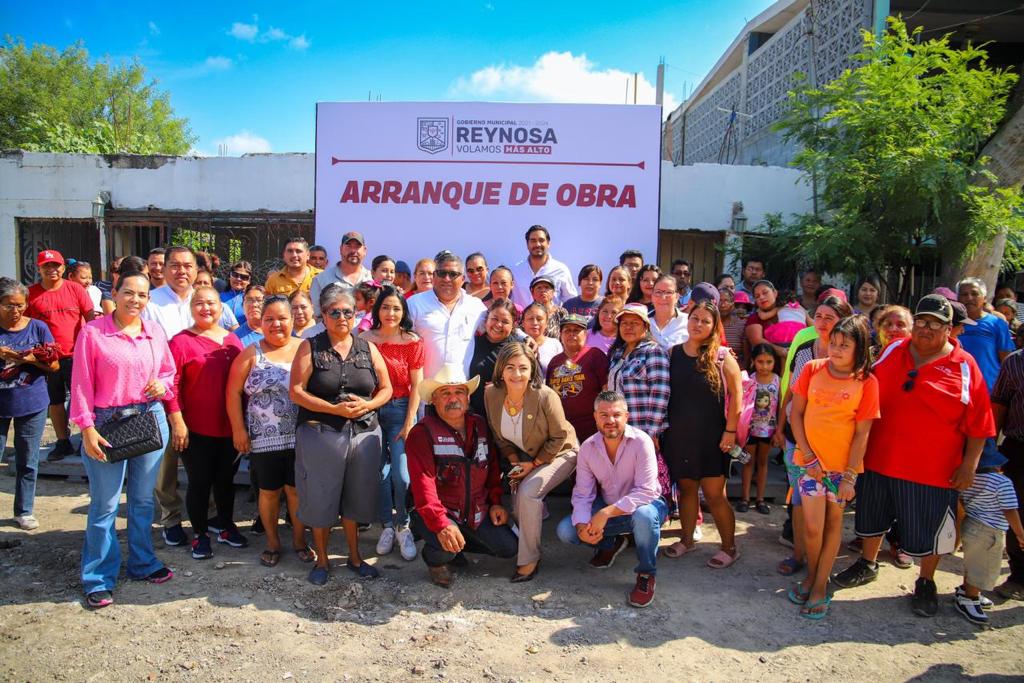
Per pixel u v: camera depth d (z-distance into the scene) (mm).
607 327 5145
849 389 3697
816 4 11438
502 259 7410
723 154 14664
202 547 4383
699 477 4297
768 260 9609
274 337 4227
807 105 8672
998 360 5371
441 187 7367
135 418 3771
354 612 3713
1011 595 4008
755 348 5340
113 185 11008
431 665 3211
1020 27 12719
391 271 6387
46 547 4484
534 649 3365
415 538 4535
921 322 3686
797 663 3291
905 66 7746
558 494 5797
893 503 3867
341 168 7426
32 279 11367
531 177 7340
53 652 3246
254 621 3584
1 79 23375
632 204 7332
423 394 4074
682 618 3725
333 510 3979
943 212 7398
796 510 4289
